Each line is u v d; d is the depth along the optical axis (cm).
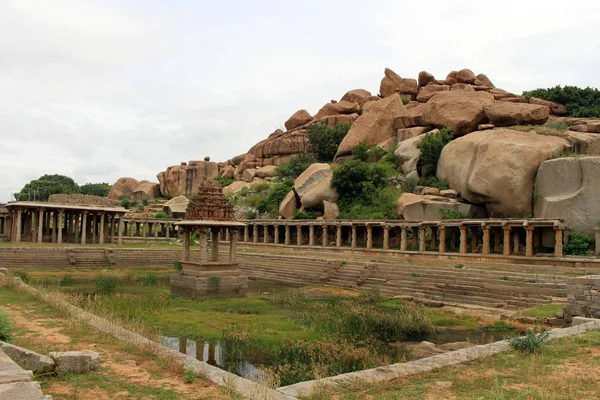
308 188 6016
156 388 967
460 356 1270
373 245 4844
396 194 5191
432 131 5891
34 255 4309
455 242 4200
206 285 2791
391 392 983
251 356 1544
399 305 2600
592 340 1423
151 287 3266
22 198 10475
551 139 4378
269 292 3212
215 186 3072
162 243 6350
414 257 3975
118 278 3741
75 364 1050
